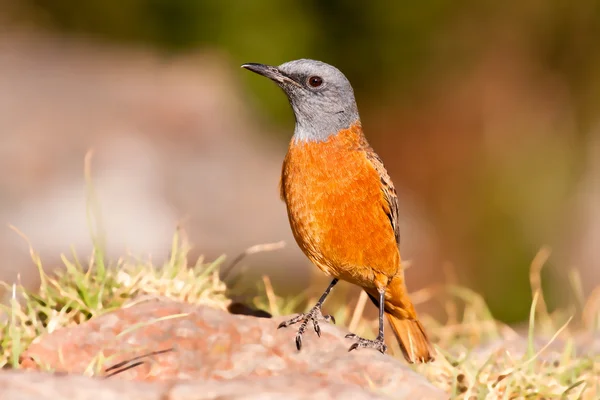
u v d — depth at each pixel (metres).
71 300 7.31
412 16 23.70
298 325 7.08
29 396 5.29
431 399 6.27
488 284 19.67
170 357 6.50
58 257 14.54
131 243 15.16
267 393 5.57
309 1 23.27
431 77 24.00
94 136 17.56
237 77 22.22
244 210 16.89
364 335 8.91
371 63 23.81
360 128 8.37
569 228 21.30
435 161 23.58
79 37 23.25
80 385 5.47
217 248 15.78
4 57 20.94
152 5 23.08
